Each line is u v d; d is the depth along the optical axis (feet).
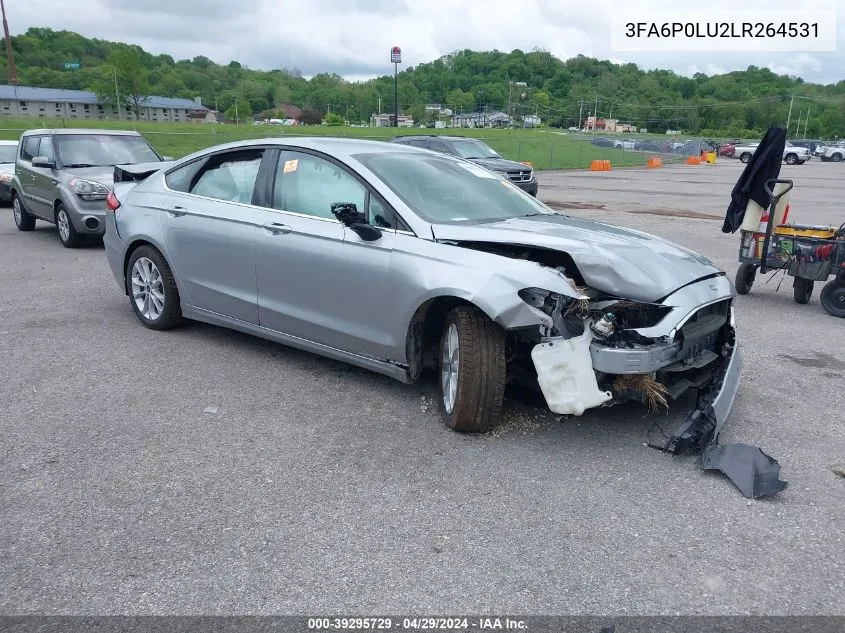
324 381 16.62
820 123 395.34
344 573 9.59
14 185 40.42
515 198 17.29
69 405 15.05
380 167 15.80
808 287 25.89
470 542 10.31
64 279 27.61
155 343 19.31
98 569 9.61
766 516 11.13
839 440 14.06
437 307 14.52
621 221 48.49
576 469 12.52
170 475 12.15
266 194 17.16
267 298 16.99
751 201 26.30
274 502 11.33
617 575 9.61
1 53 424.46
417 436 13.74
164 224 19.16
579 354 12.61
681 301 13.12
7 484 11.76
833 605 9.08
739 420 14.96
